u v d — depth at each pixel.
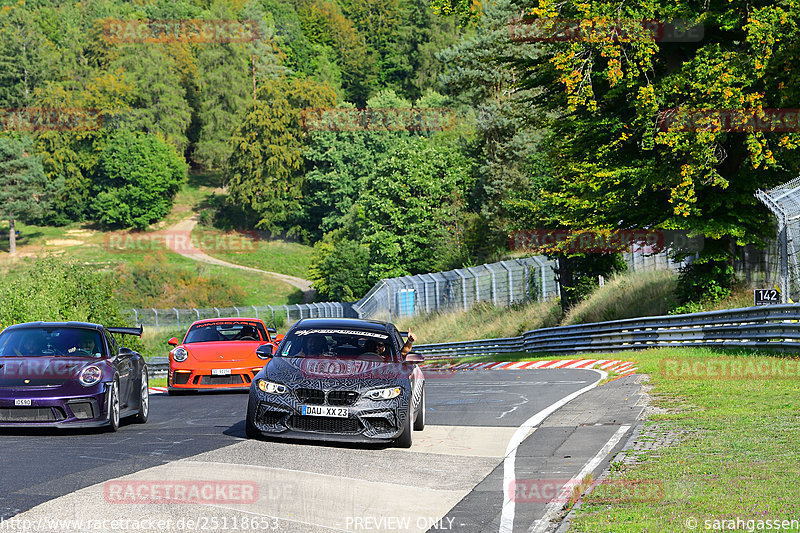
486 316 139.00
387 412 27.16
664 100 70.69
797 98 64.44
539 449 26.59
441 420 34.81
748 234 72.56
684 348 65.62
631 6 68.94
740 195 72.62
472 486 21.34
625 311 94.62
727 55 66.94
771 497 17.92
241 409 40.19
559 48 74.06
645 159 76.44
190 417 37.19
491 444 28.12
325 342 30.80
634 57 70.75
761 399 34.09
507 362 79.69
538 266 132.62
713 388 38.47
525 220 137.88
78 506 17.98
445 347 127.12
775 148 70.38
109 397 30.53
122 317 105.00
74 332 33.53
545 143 85.56
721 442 24.97
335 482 21.45
